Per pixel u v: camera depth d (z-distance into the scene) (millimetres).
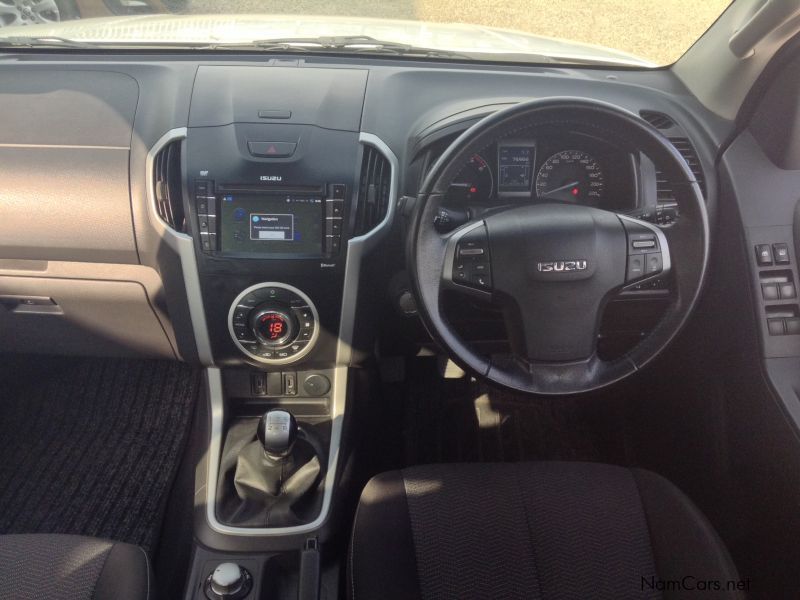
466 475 1531
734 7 1780
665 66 2053
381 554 1395
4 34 2049
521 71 1966
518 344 1519
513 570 1375
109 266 1839
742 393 1751
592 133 1589
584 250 1438
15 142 1763
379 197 1730
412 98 1830
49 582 1262
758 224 1688
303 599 1561
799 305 1664
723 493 1864
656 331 1522
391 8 2418
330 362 1883
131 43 1963
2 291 1916
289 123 1723
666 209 1618
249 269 1722
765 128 1697
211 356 1854
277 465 1766
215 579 1580
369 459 2092
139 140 1739
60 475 2287
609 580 1358
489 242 1452
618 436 2352
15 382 2545
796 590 1556
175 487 2137
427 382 2418
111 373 2617
